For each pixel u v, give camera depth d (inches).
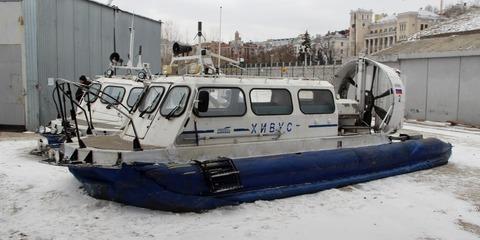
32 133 559.2
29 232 223.9
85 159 269.6
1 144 465.4
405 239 232.4
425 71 876.0
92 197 273.1
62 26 619.2
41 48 578.2
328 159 322.3
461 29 1089.4
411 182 349.7
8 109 586.9
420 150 393.7
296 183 303.9
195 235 226.1
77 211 253.3
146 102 312.0
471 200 305.0
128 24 800.9
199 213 258.4
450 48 891.4
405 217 266.2
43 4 578.6
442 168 406.6
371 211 275.1
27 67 573.3
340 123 384.8
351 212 271.9
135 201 257.0
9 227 229.9
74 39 649.0
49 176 320.8
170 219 247.4
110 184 259.0
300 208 275.0
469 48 829.2
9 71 581.3
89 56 690.8
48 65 593.6
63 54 624.1
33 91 576.4
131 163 250.5
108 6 733.3
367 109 406.9
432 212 277.3
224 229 234.8
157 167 252.8
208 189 264.4
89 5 684.1
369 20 3806.6
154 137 285.3
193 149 280.1
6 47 578.2
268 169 288.4
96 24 707.4
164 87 299.9
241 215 258.1
